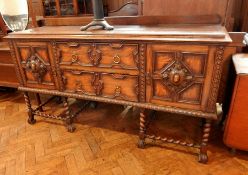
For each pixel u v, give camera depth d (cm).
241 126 132
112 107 218
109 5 273
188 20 156
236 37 143
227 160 143
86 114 206
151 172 137
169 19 159
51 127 188
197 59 115
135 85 136
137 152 154
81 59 143
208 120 130
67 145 165
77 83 154
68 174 138
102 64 139
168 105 133
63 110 215
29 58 160
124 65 133
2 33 238
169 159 147
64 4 222
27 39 151
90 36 133
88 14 219
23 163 149
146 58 125
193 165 141
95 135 175
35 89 170
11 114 212
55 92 163
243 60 136
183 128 179
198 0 151
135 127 184
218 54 110
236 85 124
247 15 202
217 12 150
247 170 135
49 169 143
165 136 169
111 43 130
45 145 165
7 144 168
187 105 128
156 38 118
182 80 120
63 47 145
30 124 193
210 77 117
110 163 146
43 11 221
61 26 188
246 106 126
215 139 162
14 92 261
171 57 120
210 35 111
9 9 195
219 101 165
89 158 151
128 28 148
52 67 155
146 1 163
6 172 142
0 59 210
